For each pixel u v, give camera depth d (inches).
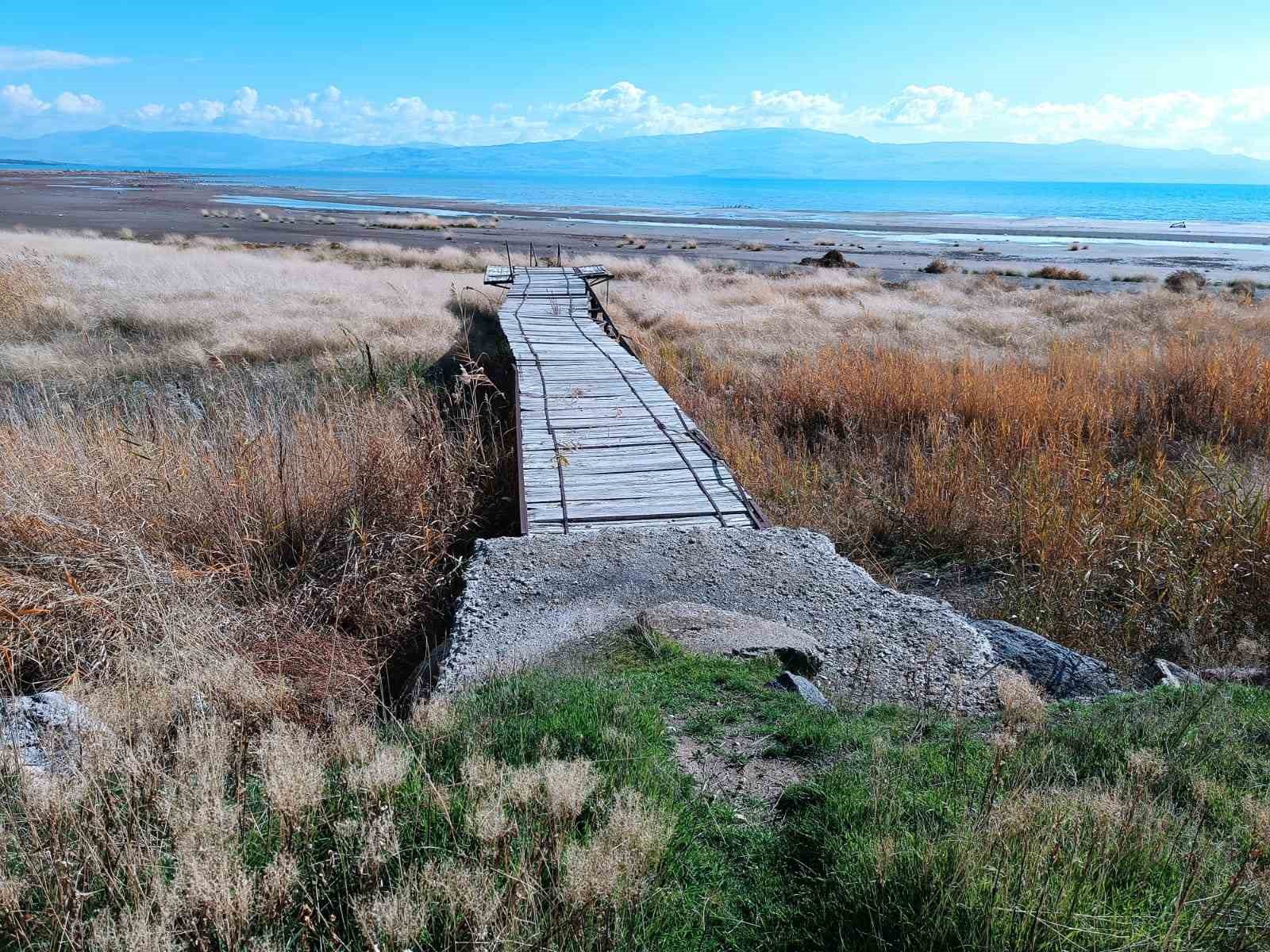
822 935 76.5
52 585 155.6
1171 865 79.6
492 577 168.9
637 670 131.7
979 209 5851.4
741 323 652.1
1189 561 211.2
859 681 135.7
